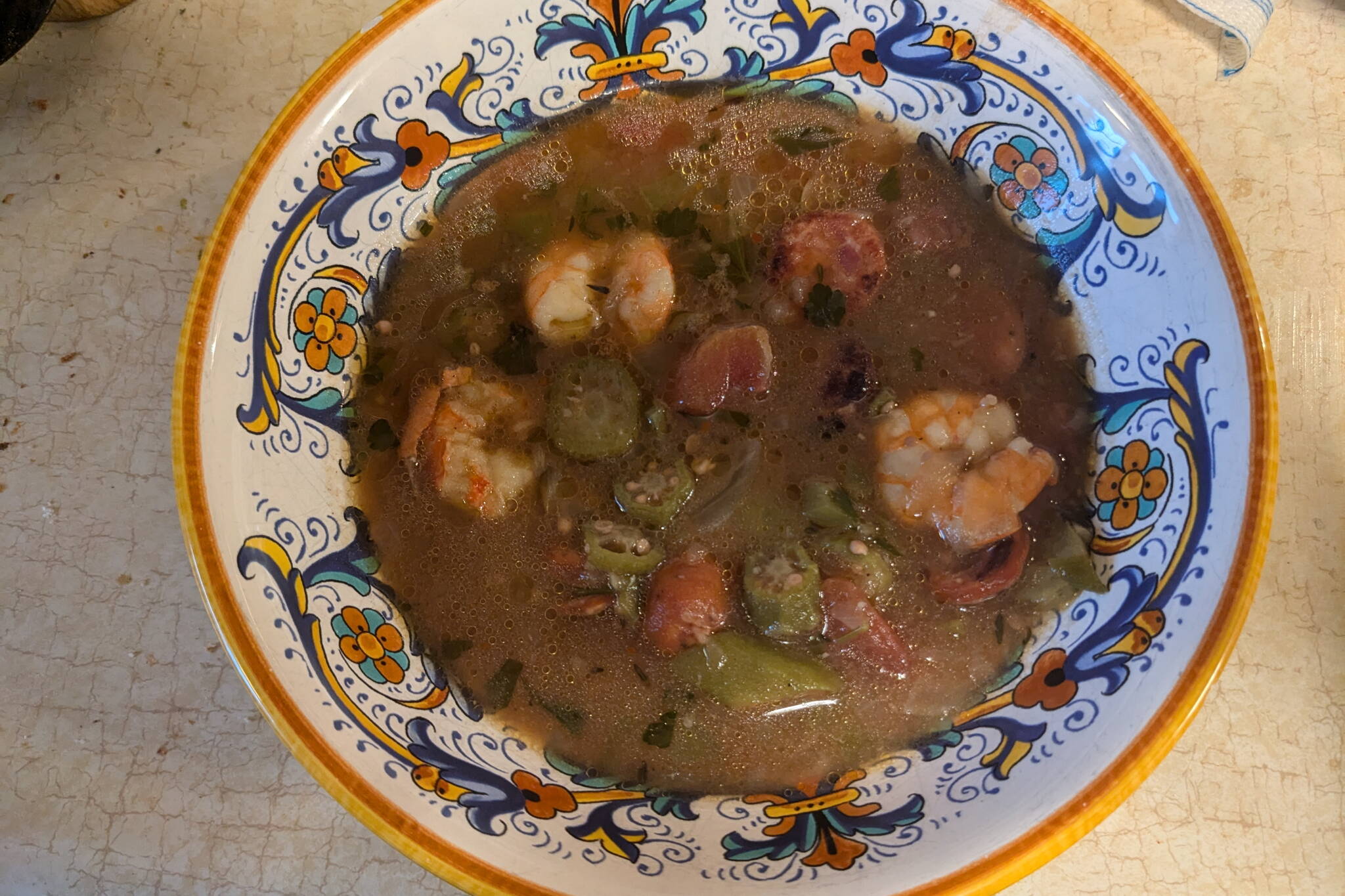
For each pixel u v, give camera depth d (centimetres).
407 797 20
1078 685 22
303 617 22
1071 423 25
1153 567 22
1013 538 24
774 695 24
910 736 23
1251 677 25
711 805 23
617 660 24
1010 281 26
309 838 24
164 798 24
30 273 27
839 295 26
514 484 25
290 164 23
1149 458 23
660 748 23
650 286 25
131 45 28
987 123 25
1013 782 21
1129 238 24
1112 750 20
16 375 26
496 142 26
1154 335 24
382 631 23
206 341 21
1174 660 21
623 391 25
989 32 24
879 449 25
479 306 26
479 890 20
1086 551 24
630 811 22
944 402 25
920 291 26
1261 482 21
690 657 24
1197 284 23
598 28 25
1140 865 24
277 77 28
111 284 27
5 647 25
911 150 26
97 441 26
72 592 25
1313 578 25
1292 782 24
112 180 27
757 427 26
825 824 22
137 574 25
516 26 25
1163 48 28
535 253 26
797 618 24
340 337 24
